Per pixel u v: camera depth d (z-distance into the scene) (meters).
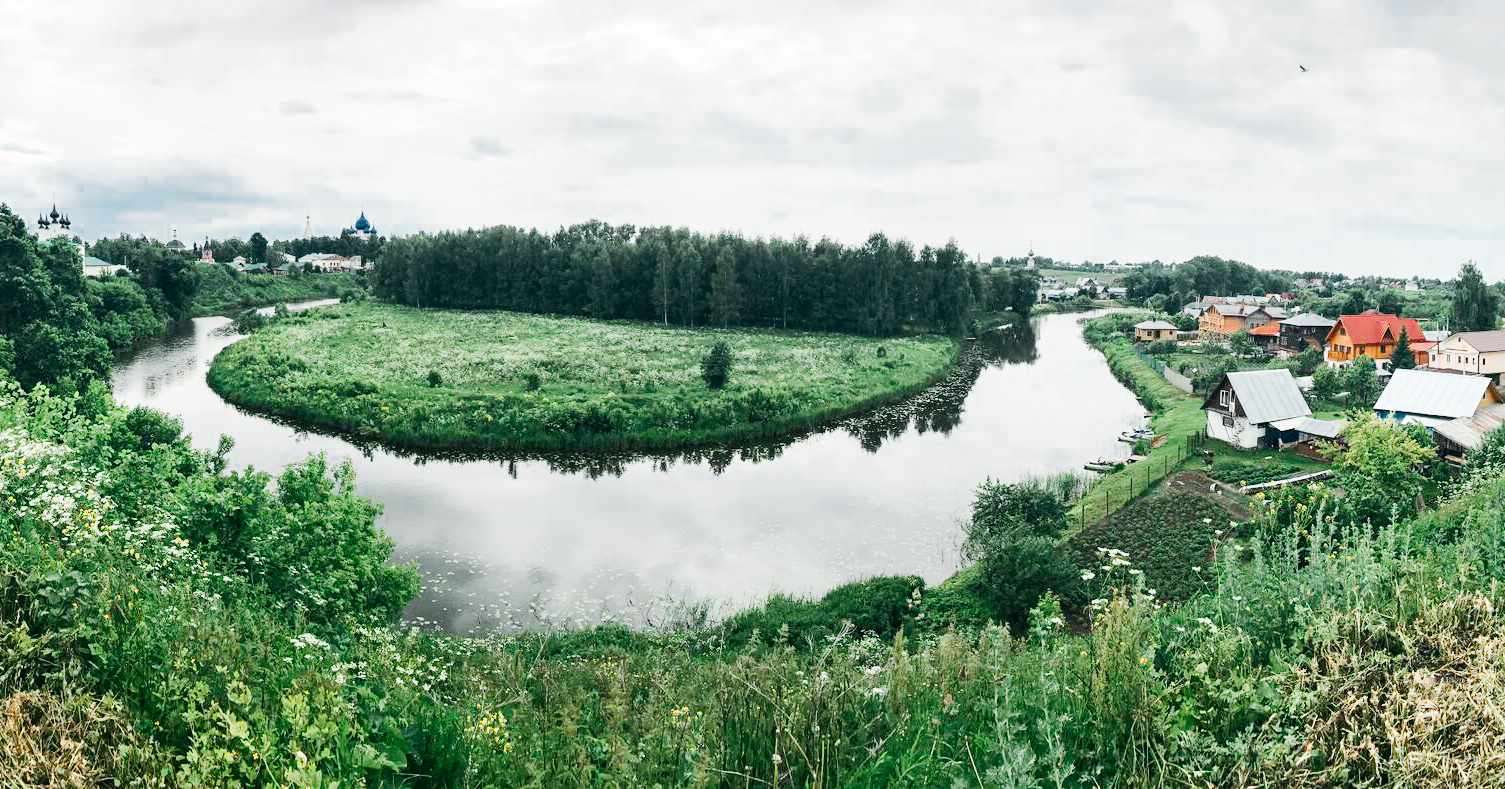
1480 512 13.11
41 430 17.34
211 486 15.90
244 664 6.84
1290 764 5.72
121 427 22.28
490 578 27.48
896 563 29.42
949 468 42.59
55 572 6.79
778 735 6.45
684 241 106.56
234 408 53.22
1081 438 49.25
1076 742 6.59
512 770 6.30
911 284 101.62
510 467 42.88
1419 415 41.81
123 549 9.41
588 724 7.89
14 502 9.69
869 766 6.54
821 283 102.06
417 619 24.22
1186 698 6.83
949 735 7.00
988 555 24.38
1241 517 30.58
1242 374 43.50
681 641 19.62
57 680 5.88
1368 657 6.53
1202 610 9.50
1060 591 23.20
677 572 28.36
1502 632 6.55
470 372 60.66
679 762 6.64
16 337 52.41
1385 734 5.80
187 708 6.00
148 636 6.65
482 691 8.69
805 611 22.47
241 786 5.38
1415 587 7.84
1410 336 72.88
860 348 81.56
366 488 38.12
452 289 116.81
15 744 5.18
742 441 48.94
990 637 9.23
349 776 5.63
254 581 14.92
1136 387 65.44
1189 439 43.38
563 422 47.16
